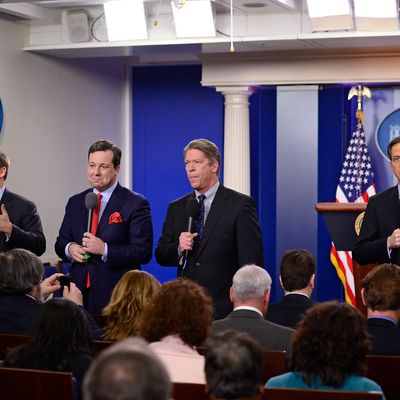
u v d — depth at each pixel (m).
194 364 3.01
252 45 8.66
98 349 3.55
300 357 2.84
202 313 3.15
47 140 9.34
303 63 9.21
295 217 9.54
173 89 10.76
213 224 5.29
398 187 5.03
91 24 8.95
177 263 5.39
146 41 8.59
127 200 5.61
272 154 10.03
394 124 9.48
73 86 9.79
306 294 4.27
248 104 9.66
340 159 9.74
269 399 2.70
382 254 4.80
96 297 5.43
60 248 5.60
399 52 8.92
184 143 10.73
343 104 9.71
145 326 3.16
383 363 3.38
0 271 4.25
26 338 3.84
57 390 2.95
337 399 2.65
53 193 9.48
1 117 8.56
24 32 8.95
